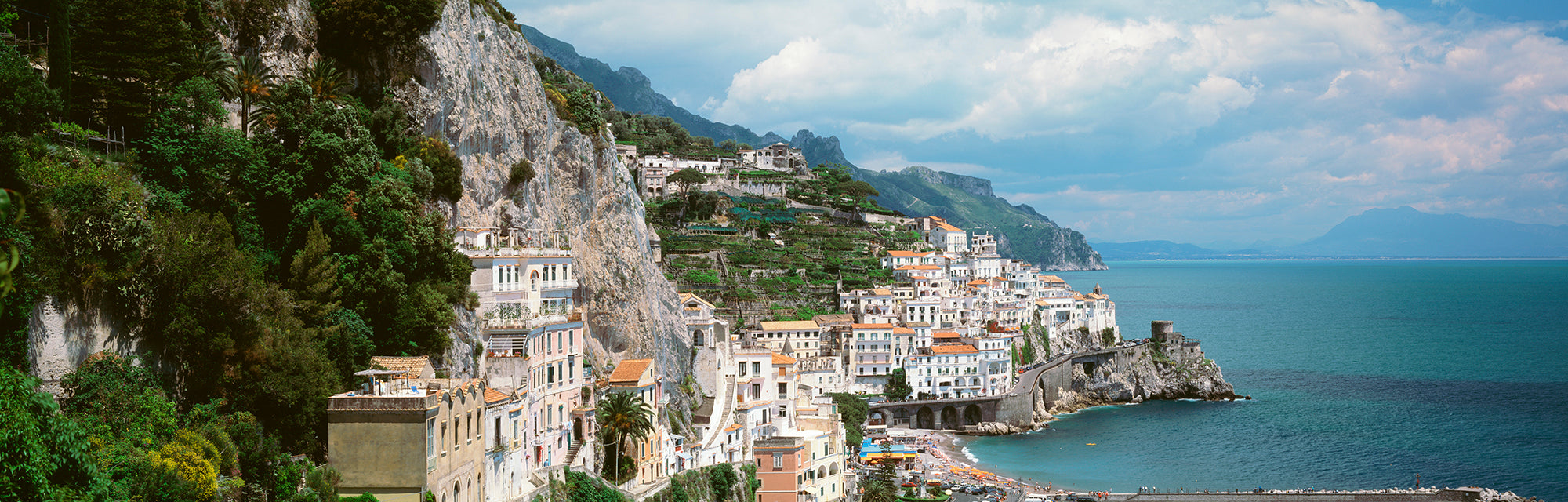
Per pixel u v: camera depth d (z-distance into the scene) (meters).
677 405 178.50
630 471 142.00
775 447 171.38
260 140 116.81
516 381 118.50
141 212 89.81
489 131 155.75
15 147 81.19
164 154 102.88
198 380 91.00
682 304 197.75
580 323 137.62
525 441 116.50
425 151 138.88
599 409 140.25
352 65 141.62
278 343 93.81
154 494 76.88
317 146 115.81
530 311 129.38
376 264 112.62
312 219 111.12
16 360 78.50
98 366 83.44
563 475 122.56
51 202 82.94
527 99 167.12
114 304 86.56
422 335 115.25
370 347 107.81
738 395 188.50
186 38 112.75
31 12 100.75
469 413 99.50
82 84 102.38
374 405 89.69
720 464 164.25
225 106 121.38
